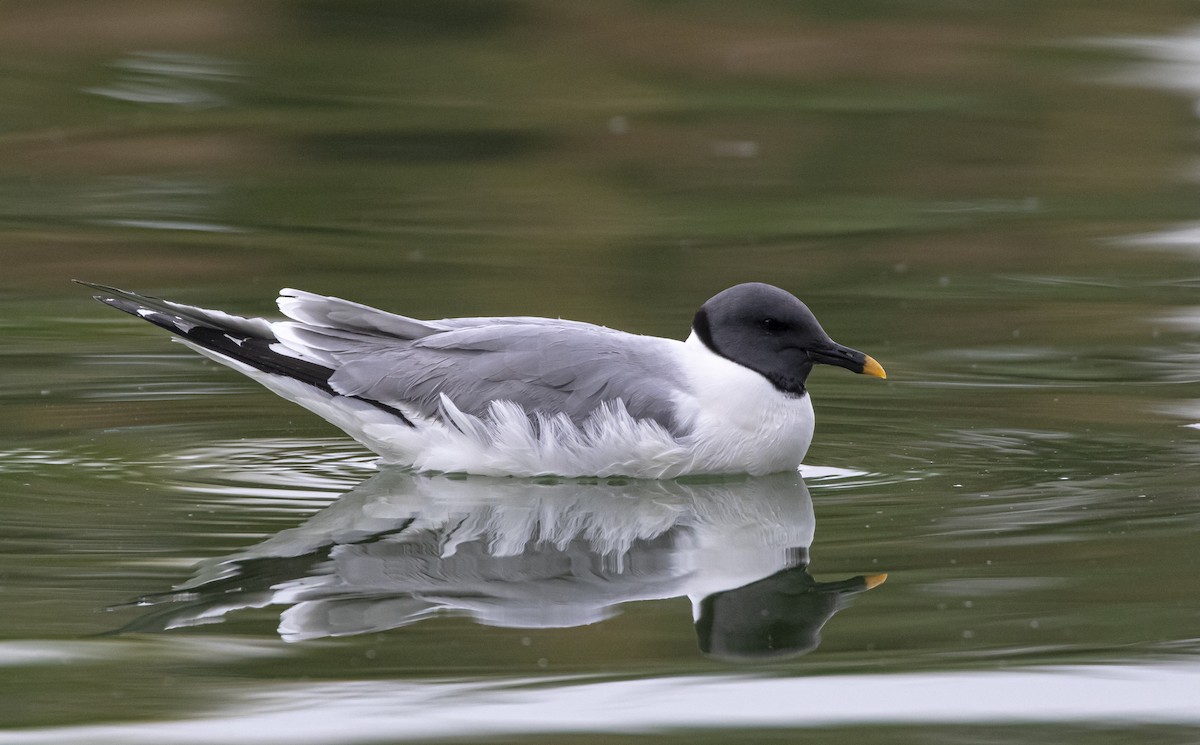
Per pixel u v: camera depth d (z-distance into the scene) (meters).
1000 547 11.17
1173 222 21.44
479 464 13.09
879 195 22.58
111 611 9.95
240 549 11.17
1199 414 14.43
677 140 25.25
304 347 13.20
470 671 9.16
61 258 19.28
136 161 23.67
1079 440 13.77
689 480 13.15
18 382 15.12
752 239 20.66
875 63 29.22
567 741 8.33
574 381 13.05
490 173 23.55
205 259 19.36
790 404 13.24
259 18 31.09
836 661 9.34
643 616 10.05
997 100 27.34
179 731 8.37
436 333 13.37
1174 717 8.59
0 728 8.39
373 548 11.27
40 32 29.83
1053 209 21.95
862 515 12.04
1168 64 29.05
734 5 32.22
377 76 28.23
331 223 21.11
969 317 17.66
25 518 11.70
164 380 15.34
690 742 8.34
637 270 19.20
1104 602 10.09
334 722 8.50
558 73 28.62
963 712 8.67
